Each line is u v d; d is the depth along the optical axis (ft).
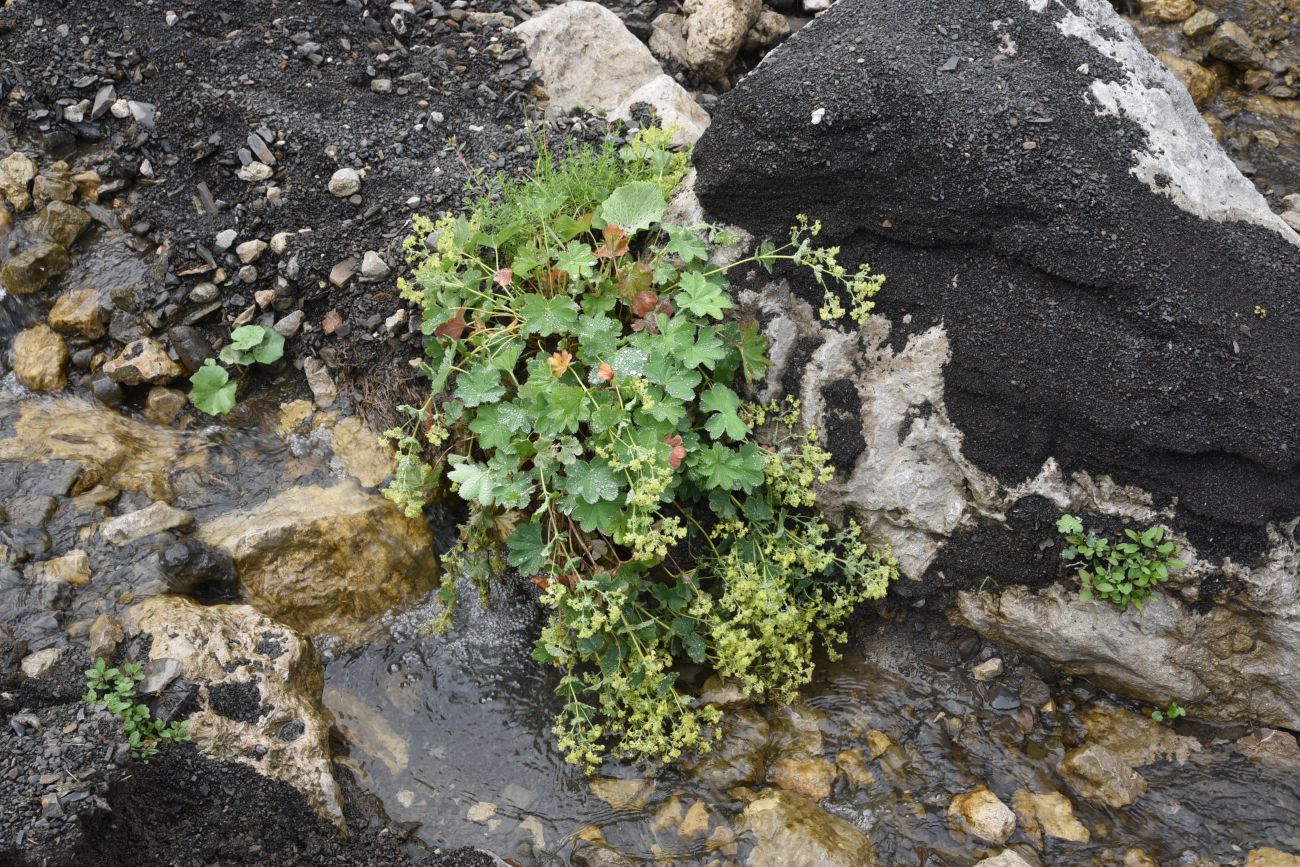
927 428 4.87
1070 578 4.87
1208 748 4.87
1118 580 4.78
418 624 5.04
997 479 4.84
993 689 4.98
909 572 4.99
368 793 4.75
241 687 4.64
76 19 5.54
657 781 4.80
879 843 4.69
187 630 4.66
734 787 4.77
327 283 5.24
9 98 5.43
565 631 4.85
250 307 5.26
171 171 5.41
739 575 4.83
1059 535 4.83
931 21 4.97
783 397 4.97
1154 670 4.84
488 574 5.08
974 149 4.72
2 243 5.27
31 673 4.53
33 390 5.18
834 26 5.05
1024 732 4.91
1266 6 6.16
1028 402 4.76
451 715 4.92
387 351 5.22
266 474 5.13
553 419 4.73
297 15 5.63
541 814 4.75
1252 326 4.71
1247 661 4.82
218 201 5.33
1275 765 4.83
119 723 4.48
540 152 5.25
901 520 4.94
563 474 4.84
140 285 5.28
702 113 5.58
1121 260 4.67
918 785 4.80
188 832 4.48
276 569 4.94
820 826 4.66
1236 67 6.11
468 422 4.99
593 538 4.93
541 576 4.89
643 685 4.78
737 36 5.83
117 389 5.20
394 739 4.87
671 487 4.83
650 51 5.96
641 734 4.81
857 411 4.92
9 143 5.41
